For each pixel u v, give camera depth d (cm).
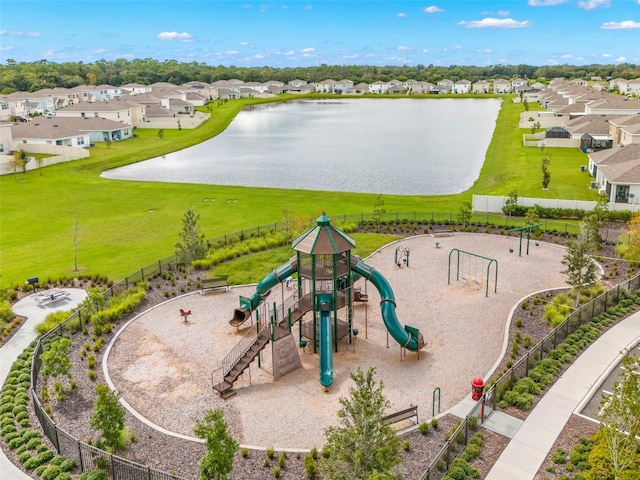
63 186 6975
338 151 10119
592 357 2559
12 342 2947
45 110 16362
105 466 1870
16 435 2084
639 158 5634
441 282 3634
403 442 1977
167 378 2558
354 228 4875
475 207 5384
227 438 1722
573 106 11912
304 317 3225
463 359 2655
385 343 2864
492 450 1930
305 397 2386
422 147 10306
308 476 1858
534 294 3369
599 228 4459
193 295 3544
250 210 5631
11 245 4669
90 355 2761
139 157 9619
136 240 4709
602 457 1723
